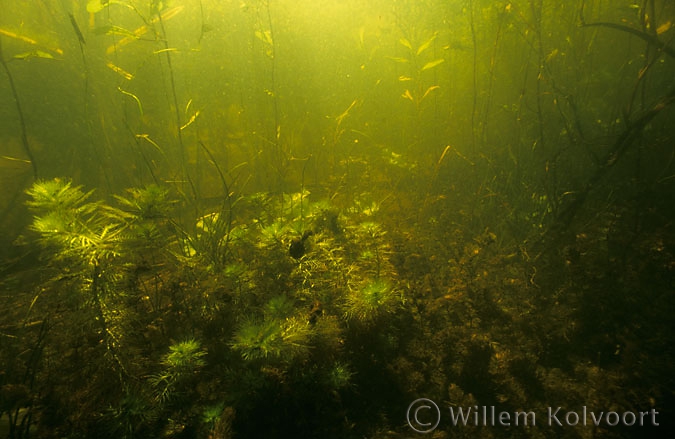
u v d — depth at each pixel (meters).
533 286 2.63
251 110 4.54
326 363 2.03
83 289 1.90
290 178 4.25
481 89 4.24
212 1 4.43
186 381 1.99
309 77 4.86
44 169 3.96
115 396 1.95
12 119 3.96
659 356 2.09
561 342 2.29
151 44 4.18
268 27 4.53
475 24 3.96
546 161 3.39
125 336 1.99
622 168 3.42
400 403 1.99
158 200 2.29
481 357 2.19
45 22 3.84
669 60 3.63
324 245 2.46
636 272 2.63
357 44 4.76
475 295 2.58
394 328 2.32
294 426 1.85
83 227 1.95
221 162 4.31
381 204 3.67
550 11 3.58
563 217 2.86
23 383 2.01
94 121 3.95
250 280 2.32
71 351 2.23
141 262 2.36
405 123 4.65
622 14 3.79
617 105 3.61
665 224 3.02
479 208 3.51
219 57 4.52
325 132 4.78
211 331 2.24
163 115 4.21
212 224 2.78
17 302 2.77
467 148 4.20
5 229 3.47
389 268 2.76
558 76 3.82
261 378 1.89
